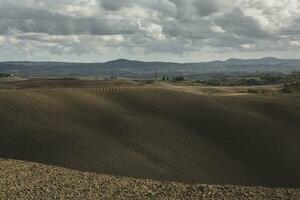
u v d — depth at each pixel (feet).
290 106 270.05
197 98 279.69
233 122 236.22
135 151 184.24
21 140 182.50
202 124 232.32
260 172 179.93
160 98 273.95
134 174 158.30
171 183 58.29
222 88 491.31
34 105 227.20
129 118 230.89
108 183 57.52
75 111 231.50
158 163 173.88
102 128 211.61
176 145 198.59
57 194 51.52
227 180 167.12
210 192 52.03
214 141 210.79
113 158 171.73
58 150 174.60
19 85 471.62
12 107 219.41
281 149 204.85
